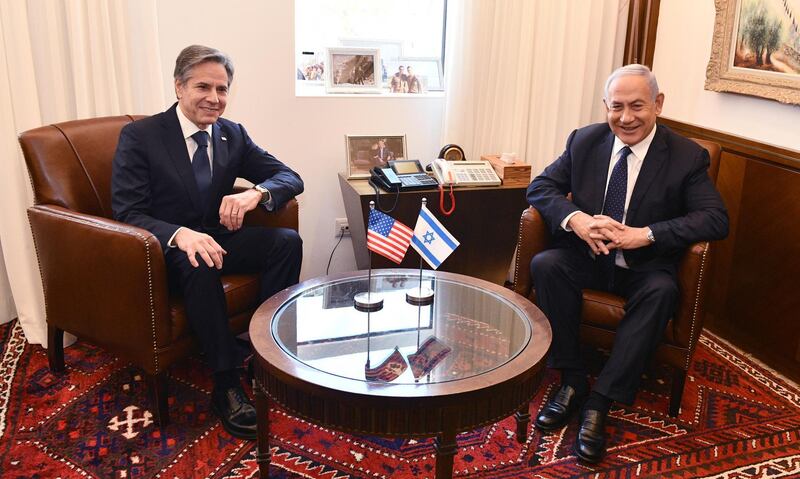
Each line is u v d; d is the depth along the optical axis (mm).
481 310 2262
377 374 1830
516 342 2039
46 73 2949
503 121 3586
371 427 1772
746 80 3055
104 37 2973
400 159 3354
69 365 2840
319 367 1856
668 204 2605
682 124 3477
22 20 2826
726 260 3221
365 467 2252
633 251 2582
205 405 2582
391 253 2258
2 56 2840
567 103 3633
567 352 2551
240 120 3318
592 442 2307
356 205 3172
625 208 2643
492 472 2244
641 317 2391
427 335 2070
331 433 2434
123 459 2250
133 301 2336
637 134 2566
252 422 2379
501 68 3500
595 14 3559
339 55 3451
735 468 2291
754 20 2977
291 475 2205
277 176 2820
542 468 2270
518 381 1850
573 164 2746
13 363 2850
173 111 2637
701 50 3381
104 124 2805
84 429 2406
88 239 2389
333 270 3689
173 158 2598
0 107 2877
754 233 3045
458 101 3467
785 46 2838
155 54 3061
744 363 3029
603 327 2561
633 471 2266
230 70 2641
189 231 2410
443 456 1804
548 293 2551
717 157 2748
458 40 3395
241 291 2639
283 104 3355
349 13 3641
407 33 3752
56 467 2201
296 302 2270
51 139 2629
